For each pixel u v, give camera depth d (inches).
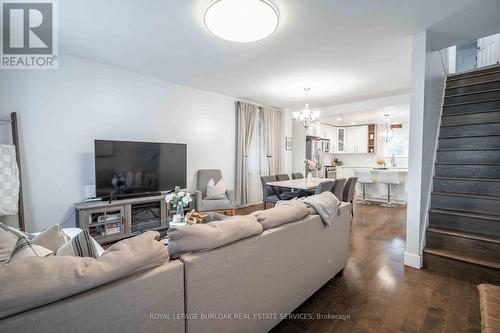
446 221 104.5
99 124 131.3
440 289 82.4
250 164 218.2
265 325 59.5
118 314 35.0
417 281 87.7
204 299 46.0
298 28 93.6
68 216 122.4
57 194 119.3
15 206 103.6
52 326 29.6
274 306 61.6
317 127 293.6
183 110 168.6
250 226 55.6
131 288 36.2
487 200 100.4
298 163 259.6
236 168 205.0
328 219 78.5
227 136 198.1
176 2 77.6
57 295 30.2
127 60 125.8
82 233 45.6
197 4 78.7
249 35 89.6
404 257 101.3
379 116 253.9
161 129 157.2
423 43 96.6
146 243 41.3
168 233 47.8
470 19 88.2
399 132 300.4
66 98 120.7
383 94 189.9
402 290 82.0
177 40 103.7
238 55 118.6
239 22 82.2
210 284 46.8
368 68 135.1
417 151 98.1
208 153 185.0
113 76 135.3
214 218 106.7
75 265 33.3
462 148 121.0
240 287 52.7
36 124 113.1
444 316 68.7
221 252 48.5
